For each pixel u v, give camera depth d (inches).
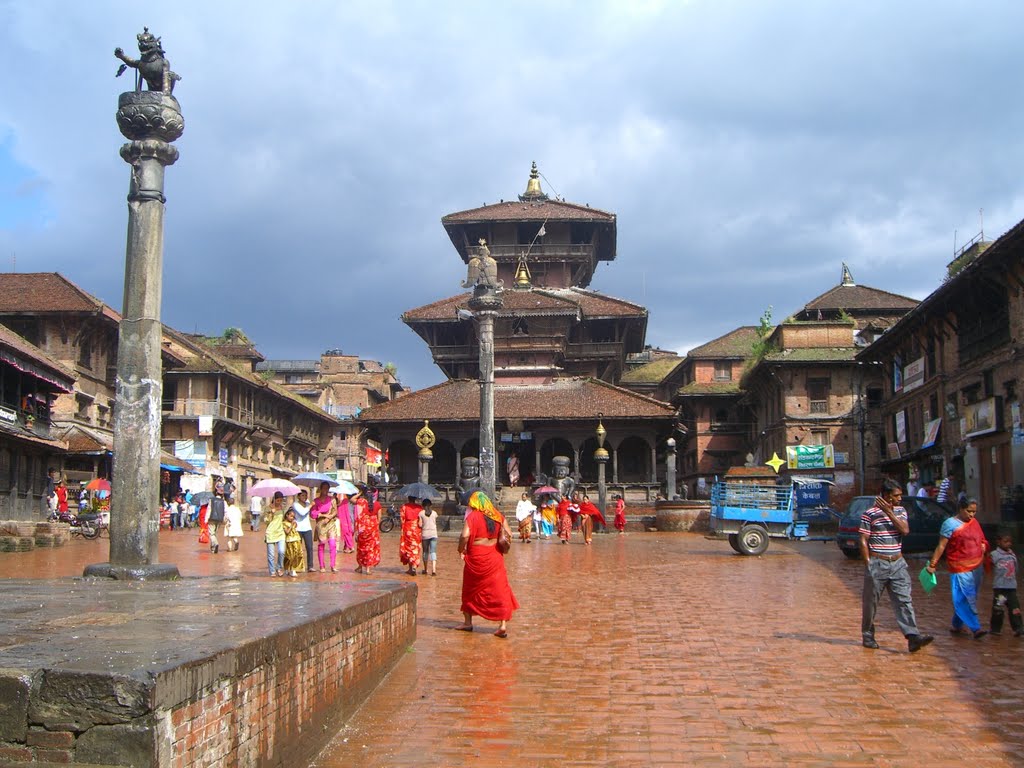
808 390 2508.6
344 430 4001.0
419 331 2842.0
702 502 1952.5
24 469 1696.6
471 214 3083.2
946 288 1418.6
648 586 751.7
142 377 534.6
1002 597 506.3
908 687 371.6
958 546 500.7
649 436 2364.7
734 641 478.3
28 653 196.7
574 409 2373.3
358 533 876.6
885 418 2078.0
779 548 1290.6
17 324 2069.4
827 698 352.5
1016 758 277.9
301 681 259.6
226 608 303.3
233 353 3464.6
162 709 175.5
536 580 804.6
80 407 2107.5
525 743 292.2
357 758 274.2
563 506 1456.7
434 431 2394.2
